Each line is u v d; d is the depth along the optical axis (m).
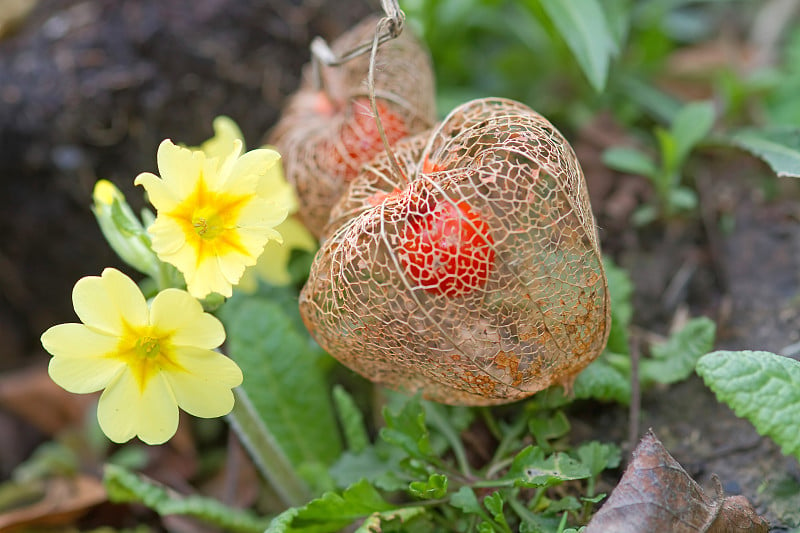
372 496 0.26
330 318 0.24
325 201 0.27
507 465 0.27
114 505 0.32
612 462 0.26
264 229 0.24
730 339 0.29
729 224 0.32
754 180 0.32
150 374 0.24
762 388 0.23
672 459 0.24
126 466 0.33
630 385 0.27
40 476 0.33
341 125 0.27
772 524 0.25
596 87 0.29
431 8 0.33
